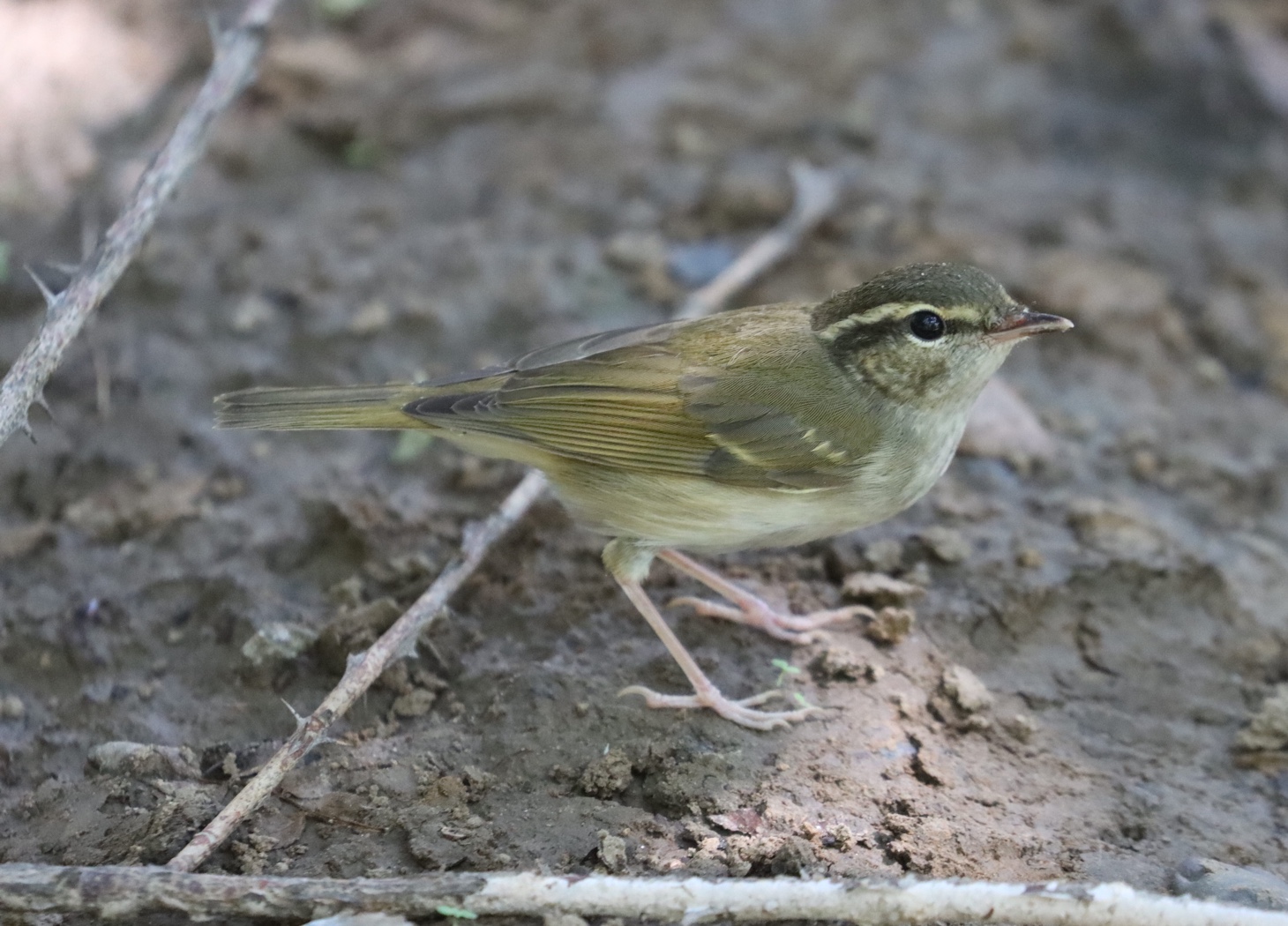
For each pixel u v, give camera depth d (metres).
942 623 10.91
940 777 9.43
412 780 9.24
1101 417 13.48
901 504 10.30
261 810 8.92
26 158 15.43
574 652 10.52
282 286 14.29
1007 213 16.11
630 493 9.98
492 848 8.66
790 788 9.21
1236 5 19.12
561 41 18.59
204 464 12.29
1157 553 11.62
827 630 10.80
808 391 9.92
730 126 17.30
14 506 11.79
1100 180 16.92
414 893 7.66
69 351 13.32
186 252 14.63
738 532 10.08
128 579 11.07
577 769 9.34
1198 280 15.30
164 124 16.06
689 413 9.89
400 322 13.96
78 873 7.52
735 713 9.79
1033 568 11.44
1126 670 10.71
